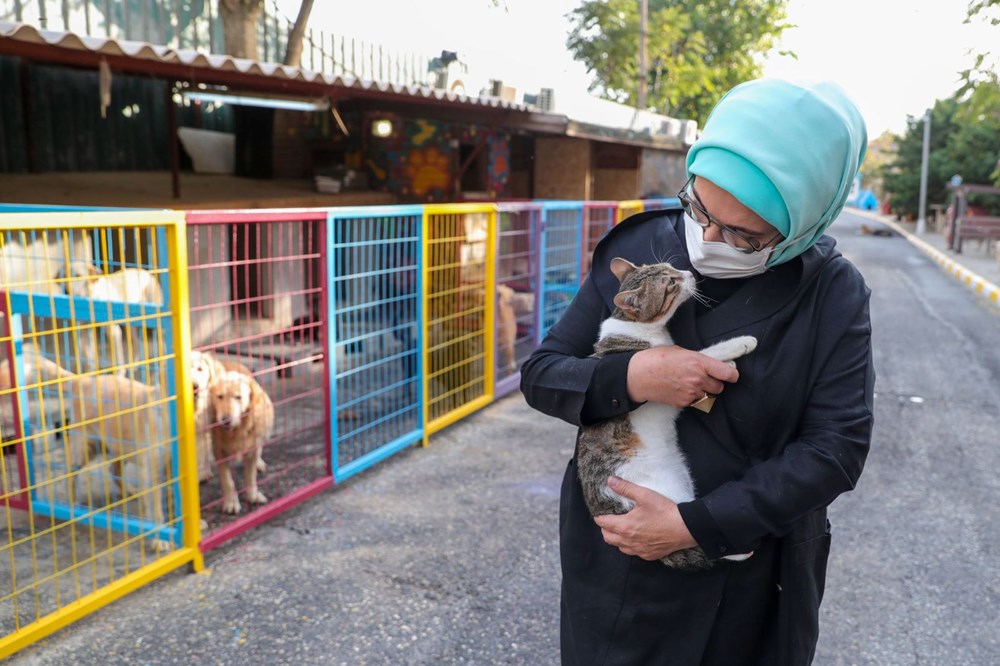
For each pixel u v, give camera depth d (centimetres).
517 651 322
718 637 163
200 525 380
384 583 371
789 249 149
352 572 380
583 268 808
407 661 312
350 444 543
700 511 146
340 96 836
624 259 183
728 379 148
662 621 162
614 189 1500
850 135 144
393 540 415
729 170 142
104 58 573
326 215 432
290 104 812
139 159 1048
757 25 2600
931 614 356
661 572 162
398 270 510
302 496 446
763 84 148
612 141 1297
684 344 165
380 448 517
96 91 975
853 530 440
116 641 318
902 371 817
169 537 377
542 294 724
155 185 912
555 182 1403
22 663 300
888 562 404
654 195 1614
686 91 2447
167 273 346
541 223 701
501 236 719
